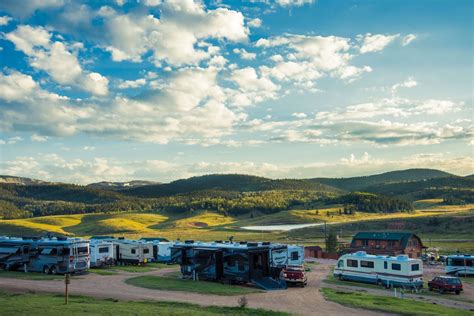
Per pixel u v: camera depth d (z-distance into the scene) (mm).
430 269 72188
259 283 46938
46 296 36312
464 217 149375
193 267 51719
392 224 158250
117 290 41750
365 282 53188
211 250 50531
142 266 66125
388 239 91500
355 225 168875
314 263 81688
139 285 45281
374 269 52219
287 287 47750
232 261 49031
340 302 37594
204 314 28781
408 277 48781
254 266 48500
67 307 29844
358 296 41562
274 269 49625
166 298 37719
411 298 43469
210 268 50344
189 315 28094
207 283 48344
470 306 39938
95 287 43312
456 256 63938
